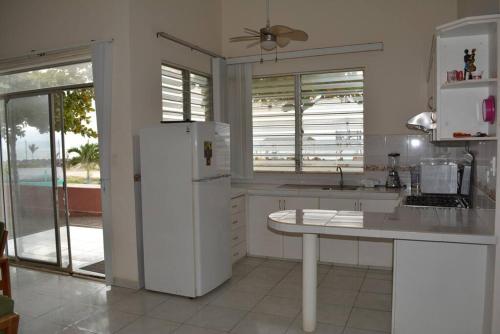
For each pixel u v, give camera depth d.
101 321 3.20
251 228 4.89
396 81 4.64
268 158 5.30
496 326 2.22
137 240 3.83
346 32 4.82
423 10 4.50
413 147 4.63
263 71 5.22
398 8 4.60
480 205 3.03
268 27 3.76
